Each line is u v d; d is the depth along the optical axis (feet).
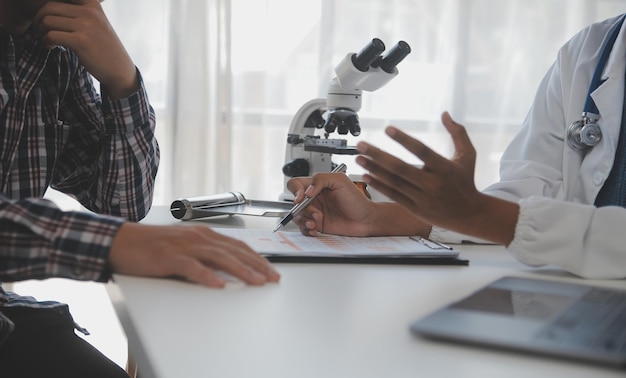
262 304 3.49
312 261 4.26
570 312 3.24
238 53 11.59
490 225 4.23
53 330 5.02
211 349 3.02
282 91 11.89
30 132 5.21
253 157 11.80
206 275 3.68
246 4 11.53
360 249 4.43
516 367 2.90
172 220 5.58
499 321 3.14
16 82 4.94
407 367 2.91
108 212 5.60
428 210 4.09
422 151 3.90
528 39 12.94
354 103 7.11
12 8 5.17
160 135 11.43
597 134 5.97
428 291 3.79
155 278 3.79
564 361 2.94
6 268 3.86
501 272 4.26
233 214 5.69
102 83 5.33
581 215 4.24
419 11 12.41
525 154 6.40
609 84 5.96
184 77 11.29
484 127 12.90
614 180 5.96
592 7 13.11
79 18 5.08
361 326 3.26
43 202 3.95
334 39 12.05
